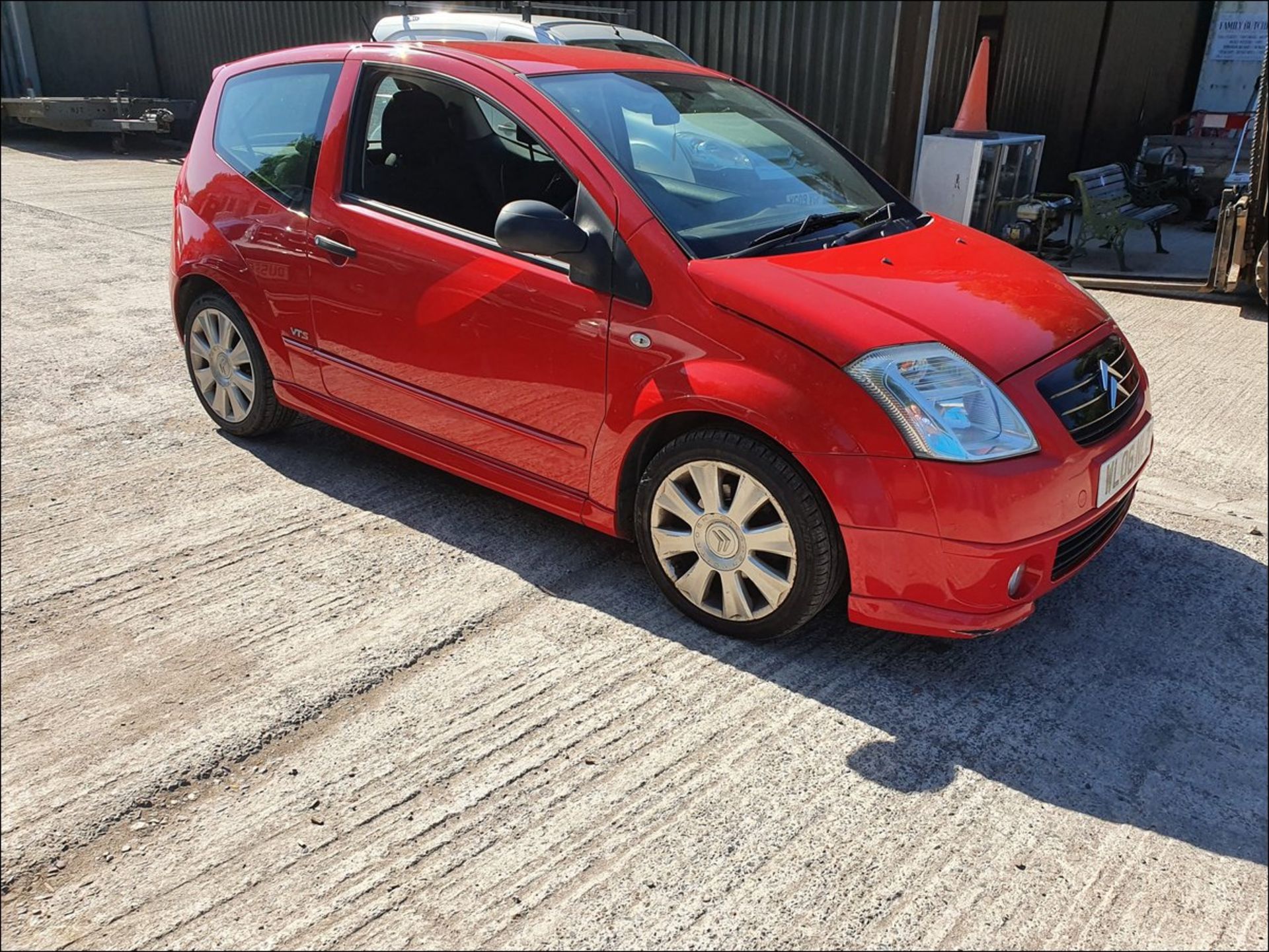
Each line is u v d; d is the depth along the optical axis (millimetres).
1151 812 2441
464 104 3453
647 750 2613
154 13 17781
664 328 2926
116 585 3359
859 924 2111
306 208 3844
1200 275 8141
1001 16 10578
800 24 9750
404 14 8930
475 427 3488
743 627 3043
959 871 2250
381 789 2467
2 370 5449
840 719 2744
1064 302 3207
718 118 3721
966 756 2617
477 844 2303
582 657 3006
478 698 2811
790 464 2785
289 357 4047
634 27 11164
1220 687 2932
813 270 2979
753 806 2426
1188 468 4418
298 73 4016
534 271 3189
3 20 18797
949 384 2680
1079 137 12508
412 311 3508
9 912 2113
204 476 4207
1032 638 3146
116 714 2725
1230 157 10914
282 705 2768
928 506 2633
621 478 3162
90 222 9750
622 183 3066
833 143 4059
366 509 3928
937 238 3521
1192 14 12422
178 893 2168
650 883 2201
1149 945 2078
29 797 2422
